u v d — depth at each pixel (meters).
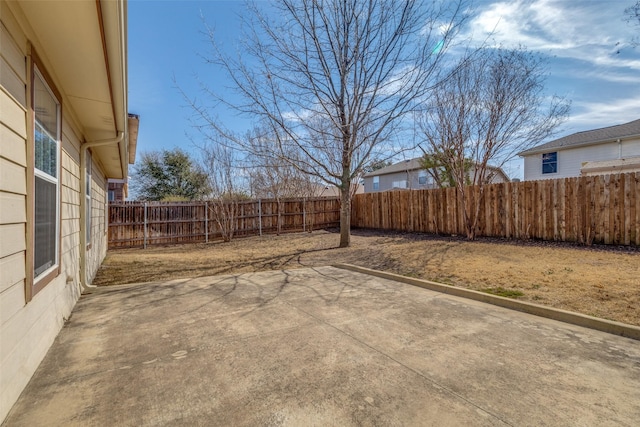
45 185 3.00
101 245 8.11
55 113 3.38
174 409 2.00
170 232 12.20
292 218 14.54
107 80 3.33
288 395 2.14
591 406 1.99
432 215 11.09
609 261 5.71
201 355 2.77
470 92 8.90
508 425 1.82
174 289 5.15
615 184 6.98
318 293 4.81
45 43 2.65
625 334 3.11
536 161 16.72
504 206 8.98
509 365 2.54
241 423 1.86
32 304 2.51
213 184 13.32
